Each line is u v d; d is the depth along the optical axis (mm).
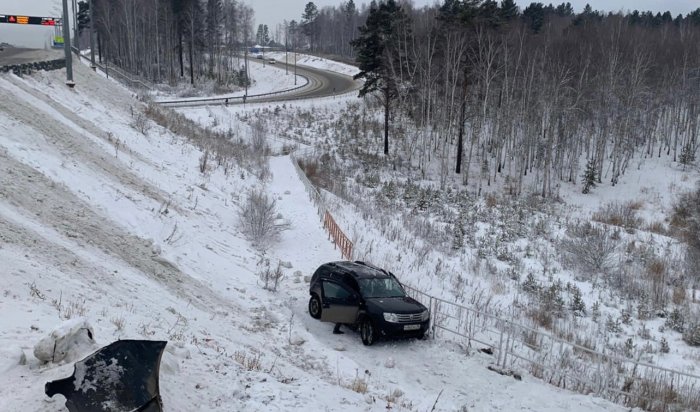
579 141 52781
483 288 18375
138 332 7551
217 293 13336
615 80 51094
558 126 49219
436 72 51344
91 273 10203
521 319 15031
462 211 32719
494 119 50844
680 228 34438
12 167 13266
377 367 10578
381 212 29188
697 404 9430
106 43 87875
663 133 56531
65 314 7270
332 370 9922
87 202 14492
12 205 11336
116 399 4594
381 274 13320
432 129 51188
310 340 11547
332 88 82062
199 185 23453
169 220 16984
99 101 29016
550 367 10484
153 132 29062
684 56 57031
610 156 48125
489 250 24031
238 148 36156
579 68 54844
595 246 22484
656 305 17859
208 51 96188
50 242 10547
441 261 21031
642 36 67625
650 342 14633
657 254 25422
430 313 12516
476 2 48312
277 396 6570
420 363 10852
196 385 5996
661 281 20688
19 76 22734
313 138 52625
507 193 43938
